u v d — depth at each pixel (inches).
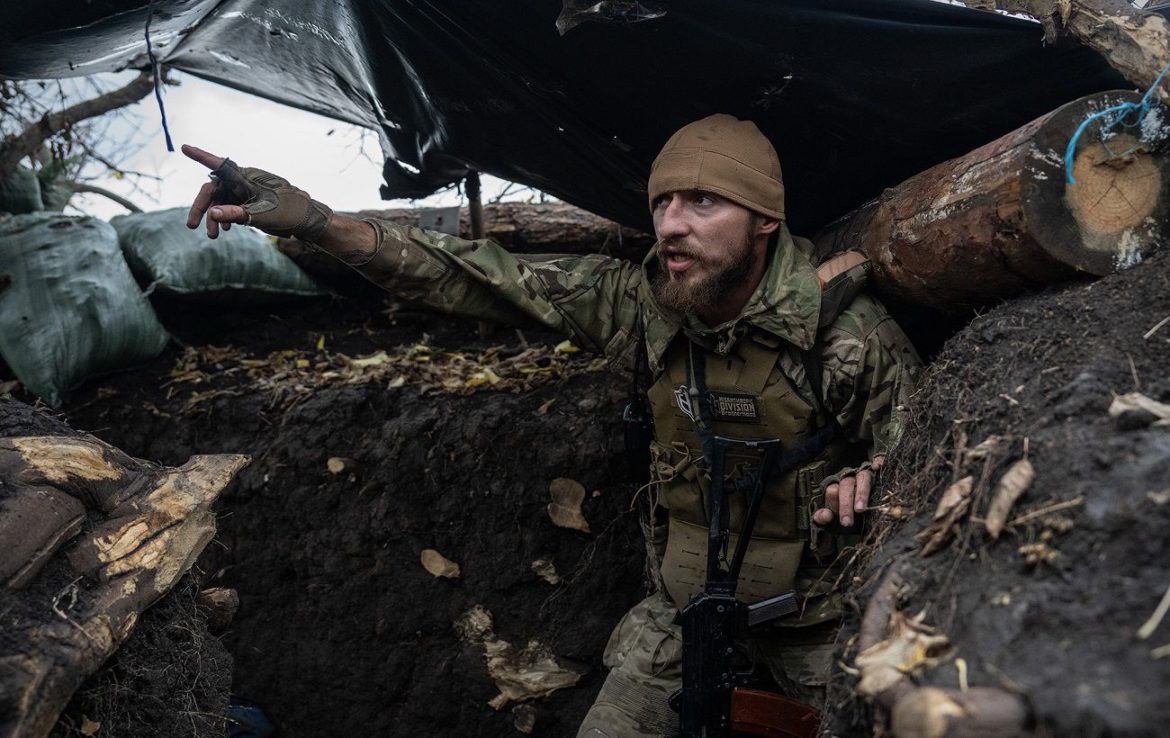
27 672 53.1
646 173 104.7
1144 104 66.9
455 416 129.5
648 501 99.4
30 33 89.6
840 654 58.4
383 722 130.5
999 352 67.0
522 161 111.5
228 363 150.3
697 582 89.4
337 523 130.5
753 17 81.3
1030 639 43.8
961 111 87.6
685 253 83.0
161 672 68.4
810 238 106.4
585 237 145.6
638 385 94.7
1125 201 67.7
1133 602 41.9
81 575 62.5
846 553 84.1
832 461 84.8
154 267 145.4
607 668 125.3
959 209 72.6
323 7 93.7
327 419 133.1
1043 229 66.7
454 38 91.3
